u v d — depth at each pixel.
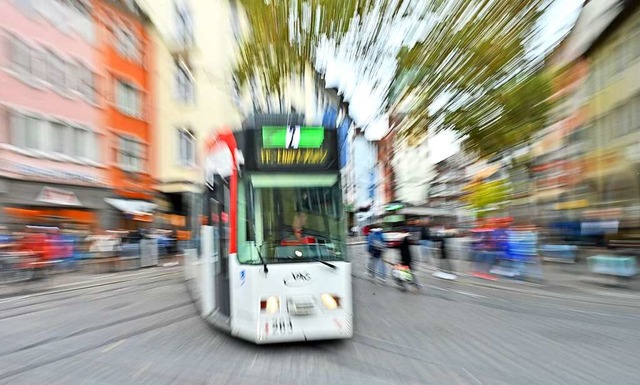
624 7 21.28
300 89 15.91
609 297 11.29
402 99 14.49
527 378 5.46
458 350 6.61
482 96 14.71
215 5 29.48
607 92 24.84
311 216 6.70
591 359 6.20
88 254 17.58
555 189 30.28
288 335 6.33
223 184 7.27
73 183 22.86
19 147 20.42
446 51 13.34
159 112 29.72
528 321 8.52
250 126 6.73
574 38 26.48
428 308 9.81
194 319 8.48
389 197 40.22
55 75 22.38
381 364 5.95
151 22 28.67
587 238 20.52
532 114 15.88
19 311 9.52
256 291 6.37
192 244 11.69
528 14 12.88
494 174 27.66
